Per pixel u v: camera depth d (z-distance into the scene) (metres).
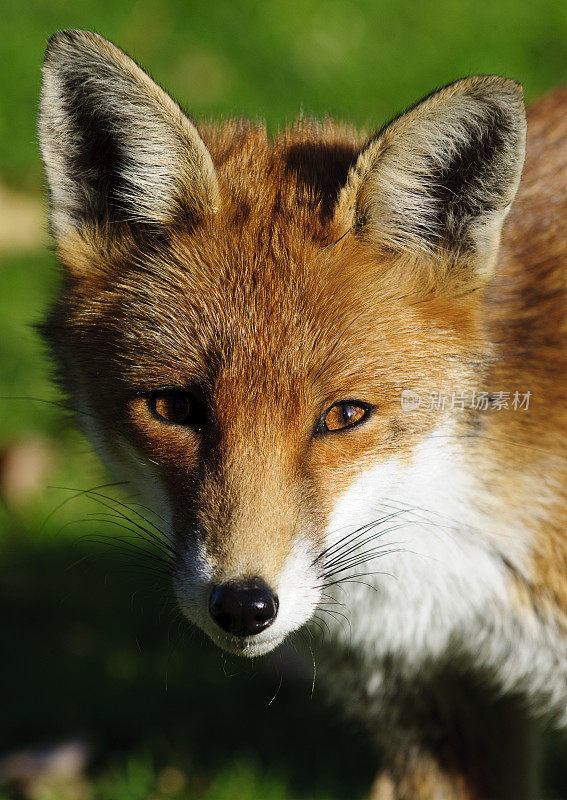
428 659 7.93
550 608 7.25
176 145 6.61
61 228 6.98
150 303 6.72
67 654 11.16
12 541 12.46
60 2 19.88
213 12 20.02
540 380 7.13
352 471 6.56
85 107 6.77
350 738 10.14
